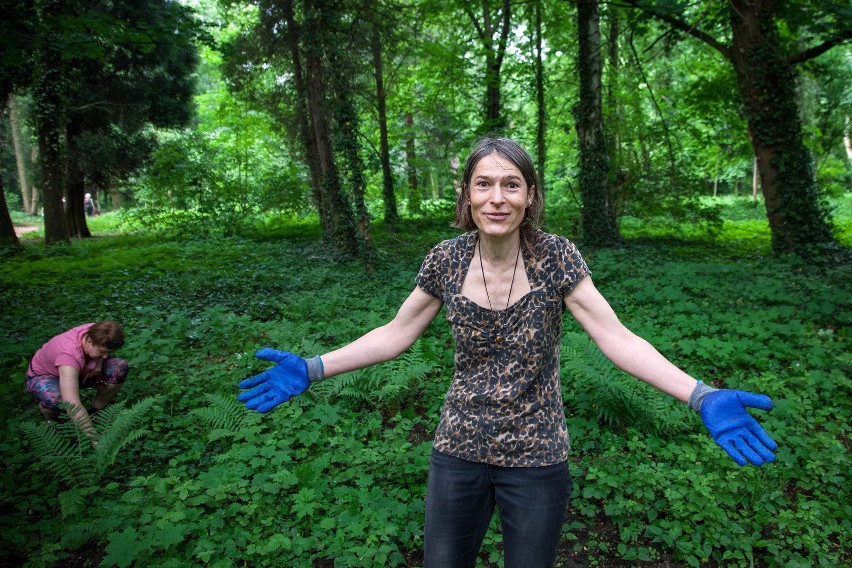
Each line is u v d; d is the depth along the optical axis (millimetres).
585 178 15922
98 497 3682
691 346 5914
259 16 17578
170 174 20359
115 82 20984
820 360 5613
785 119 12266
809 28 10969
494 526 3291
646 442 4180
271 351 1871
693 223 17688
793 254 12156
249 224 21047
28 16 9891
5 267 12914
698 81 16453
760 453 1486
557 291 1725
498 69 19734
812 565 3035
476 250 1811
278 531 3330
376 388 5145
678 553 3135
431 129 26172
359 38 16562
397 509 3387
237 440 4289
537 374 1732
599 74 15586
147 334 6188
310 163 17875
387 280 11219
